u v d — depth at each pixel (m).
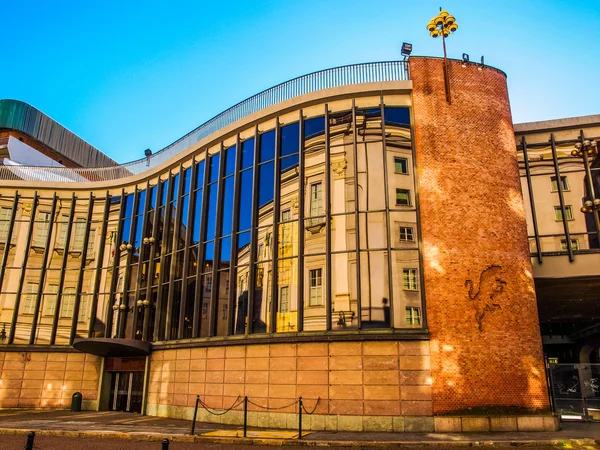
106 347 24.33
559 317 32.00
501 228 18.61
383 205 18.88
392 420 16.48
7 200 30.39
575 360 40.72
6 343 27.64
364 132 19.88
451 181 18.81
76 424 18.30
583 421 19.83
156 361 23.72
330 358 17.64
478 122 19.72
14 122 44.88
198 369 21.14
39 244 29.64
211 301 21.86
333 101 20.64
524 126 22.27
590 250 20.45
